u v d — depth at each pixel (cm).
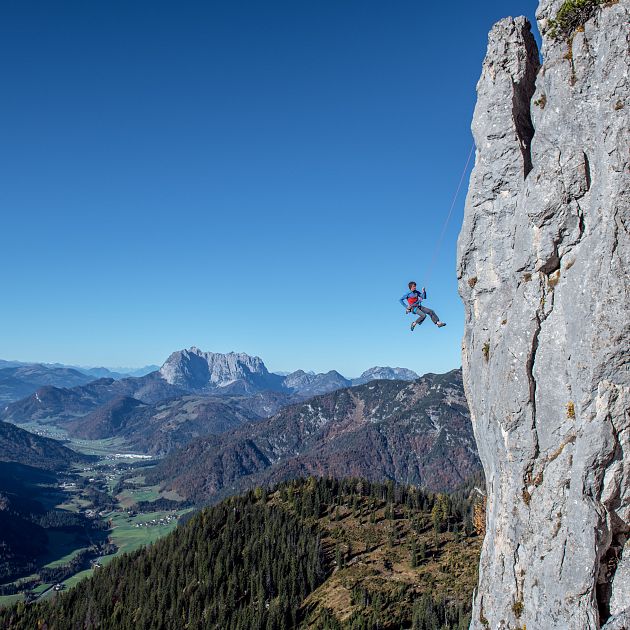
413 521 14162
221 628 10769
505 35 2130
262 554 13212
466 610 8700
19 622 13900
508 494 1892
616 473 1599
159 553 15238
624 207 1600
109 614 13312
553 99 1856
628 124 1620
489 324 2103
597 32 1775
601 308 1617
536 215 1830
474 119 2208
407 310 2922
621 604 1573
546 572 1700
